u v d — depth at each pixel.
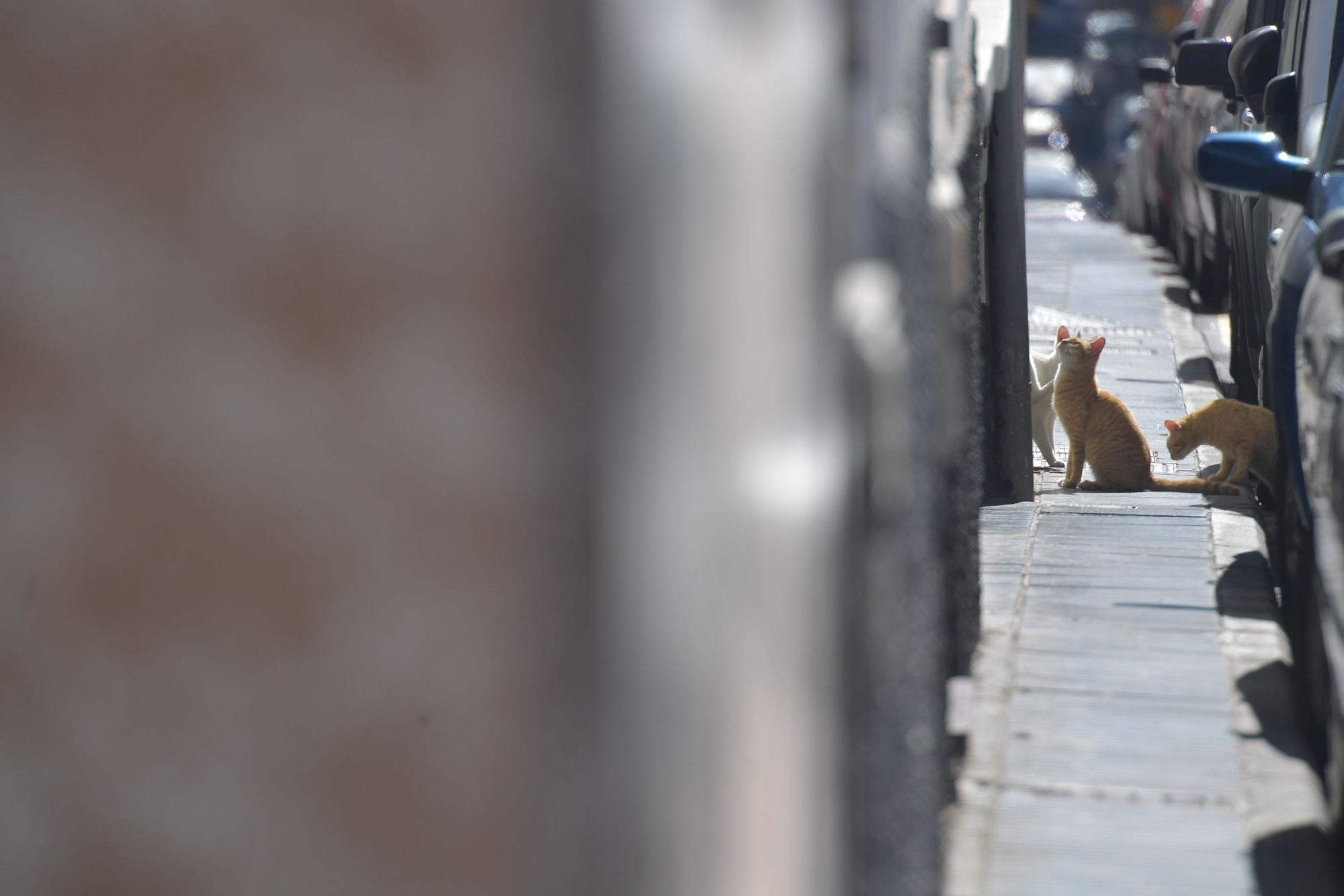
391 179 4.03
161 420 4.25
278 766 4.32
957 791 12.62
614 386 3.93
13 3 4.18
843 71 5.03
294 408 4.16
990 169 21.30
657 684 4.04
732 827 4.23
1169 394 28.50
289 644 4.26
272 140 4.10
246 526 4.24
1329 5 21.47
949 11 12.42
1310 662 14.23
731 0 4.09
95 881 4.43
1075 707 14.41
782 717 4.40
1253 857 11.58
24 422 4.29
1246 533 19.64
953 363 10.05
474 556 4.07
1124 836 11.95
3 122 4.21
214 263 4.18
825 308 4.64
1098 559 18.84
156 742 4.37
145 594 4.32
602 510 3.96
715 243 4.08
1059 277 42.66
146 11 4.13
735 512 4.18
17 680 4.39
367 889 4.28
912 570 7.54
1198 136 38.50
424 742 4.18
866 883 5.65
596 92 3.86
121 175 4.20
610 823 4.05
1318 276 14.48
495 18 3.91
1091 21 151.00
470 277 3.99
